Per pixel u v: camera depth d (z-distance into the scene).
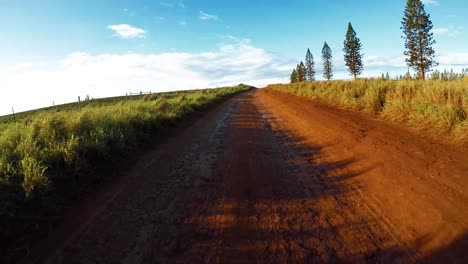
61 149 5.29
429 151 5.29
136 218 3.77
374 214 3.57
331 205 3.94
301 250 2.92
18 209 3.76
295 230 3.33
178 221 3.65
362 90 13.14
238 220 3.63
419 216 3.35
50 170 4.94
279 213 3.79
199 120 13.82
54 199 4.24
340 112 11.60
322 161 5.97
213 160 6.47
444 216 3.25
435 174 4.31
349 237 3.11
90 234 3.39
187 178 5.30
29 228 3.51
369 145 6.29
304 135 8.70
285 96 27.39
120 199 4.41
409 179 4.32
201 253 2.94
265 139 8.65
